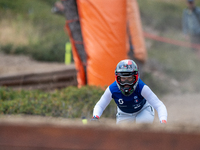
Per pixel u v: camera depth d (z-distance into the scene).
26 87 31.31
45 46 52.38
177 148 3.14
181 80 40.81
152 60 45.38
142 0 86.06
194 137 3.15
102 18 27.03
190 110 26.41
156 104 12.74
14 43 53.56
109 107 20.53
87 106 20.45
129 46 31.47
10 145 3.20
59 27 64.25
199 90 38.06
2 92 23.97
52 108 19.89
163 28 70.12
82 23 28.02
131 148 3.17
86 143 3.21
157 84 38.06
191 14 41.53
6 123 3.29
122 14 27.30
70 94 22.56
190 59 46.75
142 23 70.94
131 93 12.60
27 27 60.53
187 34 42.91
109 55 27.23
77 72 30.19
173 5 87.69
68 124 3.35
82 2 27.48
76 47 29.45
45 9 73.19
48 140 3.21
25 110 19.52
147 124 4.12
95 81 27.56
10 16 64.38
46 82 31.47
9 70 41.12
